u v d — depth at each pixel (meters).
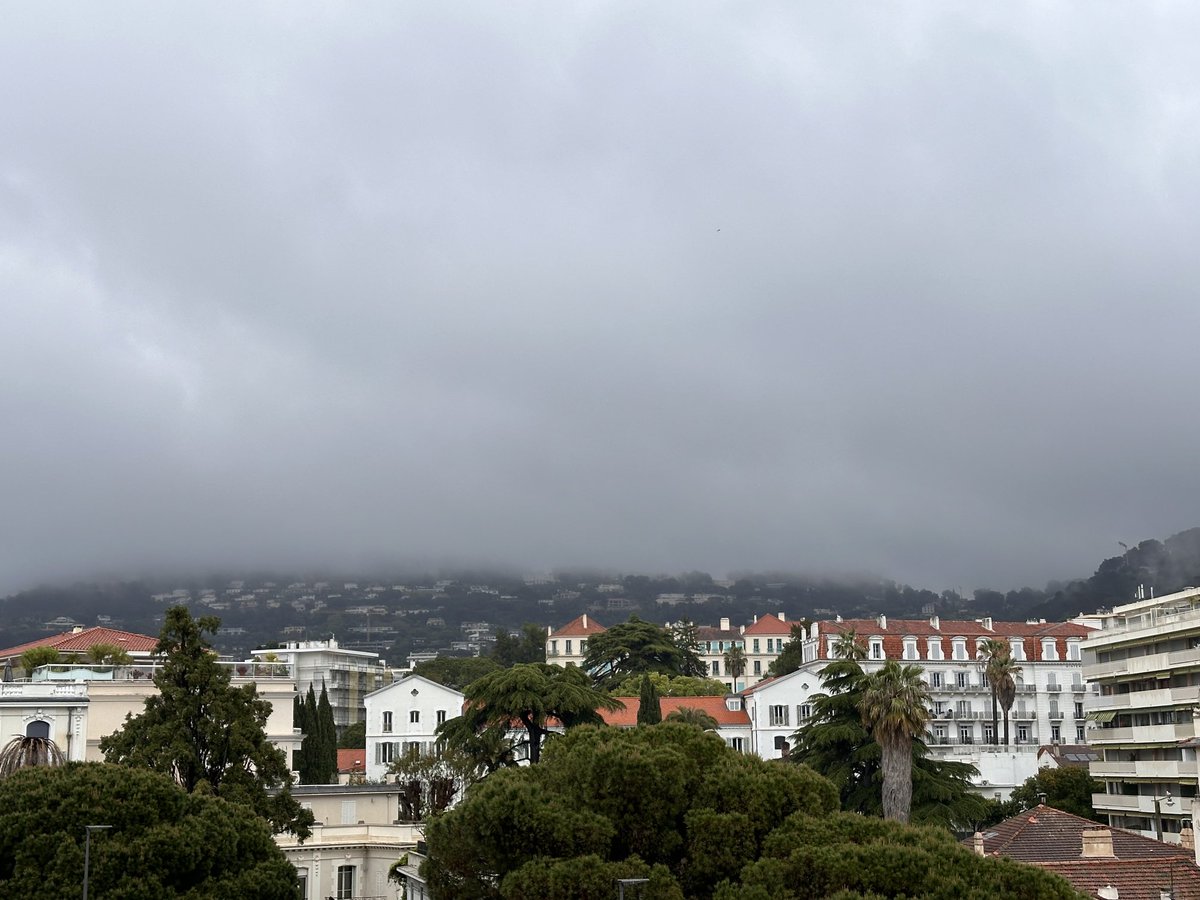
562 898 37.31
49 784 47.50
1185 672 98.19
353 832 83.56
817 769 81.50
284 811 67.25
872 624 155.25
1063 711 149.75
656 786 40.22
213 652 70.12
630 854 39.88
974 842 60.31
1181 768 94.12
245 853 49.84
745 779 40.94
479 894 40.66
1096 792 108.00
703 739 43.97
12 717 83.69
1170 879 50.75
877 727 75.56
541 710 78.62
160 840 46.62
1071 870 51.06
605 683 174.38
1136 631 103.56
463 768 91.31
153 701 66.94
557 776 42.69
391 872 71.31
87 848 43.66
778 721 135.50
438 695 129.12
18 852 45.19
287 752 95.69
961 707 148.12
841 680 83.88
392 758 127.56
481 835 39.81
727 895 36.78
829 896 34.97
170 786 49.28
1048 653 151.62
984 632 155.12
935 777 78.88
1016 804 108.81
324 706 101.12
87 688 87.75
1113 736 105.19
